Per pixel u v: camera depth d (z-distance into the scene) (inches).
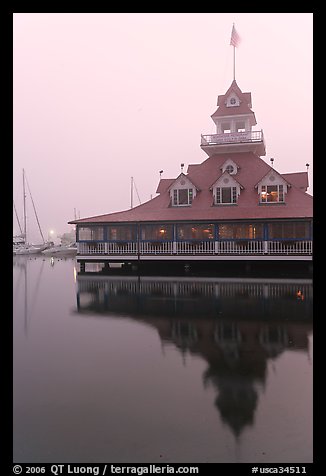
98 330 560.1
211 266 1427.2
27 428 275.6
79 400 319.3
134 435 265.7
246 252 1311.5
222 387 343.6
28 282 1164.5
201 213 1419.8
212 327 562.6
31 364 410.0
